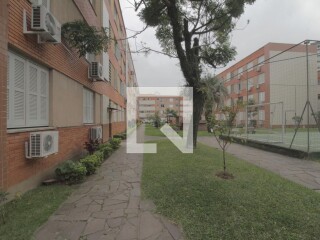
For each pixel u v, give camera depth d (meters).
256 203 4.16
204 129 27.22
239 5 9.66
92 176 6.18
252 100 31.56
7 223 3.42
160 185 5.26
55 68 6.04
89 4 9.97
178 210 3.89
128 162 8.08
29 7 4.74
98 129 9.89
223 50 11.64
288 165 7.92
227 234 3.14
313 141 13.43
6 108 3.90
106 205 4.18
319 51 17.73
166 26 11.20
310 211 3.86
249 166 7.32
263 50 33.81
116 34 19.27
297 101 31.09
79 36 6.47
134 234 3.19
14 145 4.27
